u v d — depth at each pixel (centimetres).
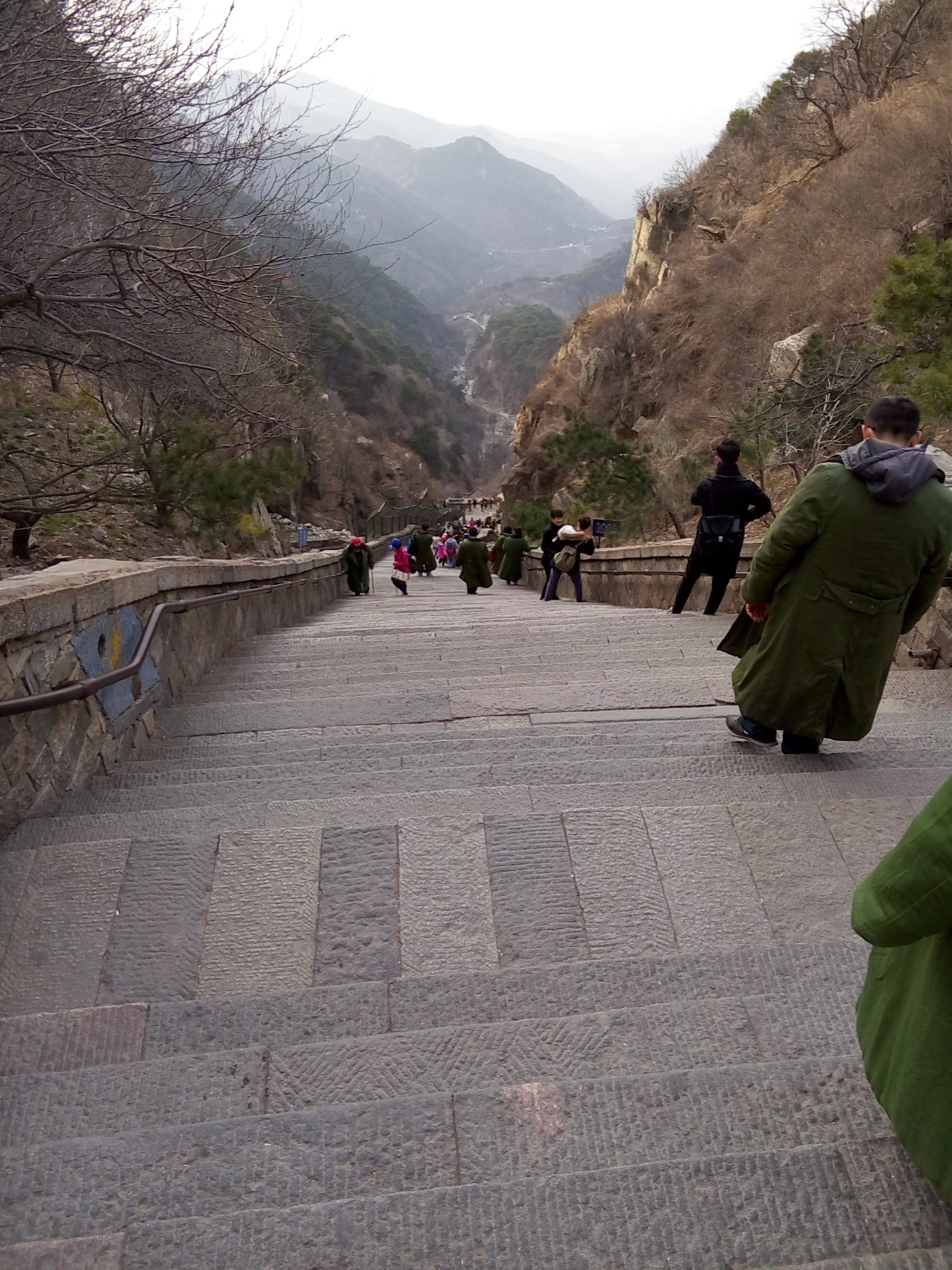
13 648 340
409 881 290
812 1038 219
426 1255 161
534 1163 182
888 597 351
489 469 14700
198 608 693
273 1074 211
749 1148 183
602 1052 215
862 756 396
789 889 286
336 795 372
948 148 1555
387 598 1950
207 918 277
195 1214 172
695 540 896
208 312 578
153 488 1130
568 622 948
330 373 10044
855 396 1102
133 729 471
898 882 137
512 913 277
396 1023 234
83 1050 226
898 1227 162
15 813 331
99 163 551
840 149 2611
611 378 3506
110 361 678
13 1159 183
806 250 2016
